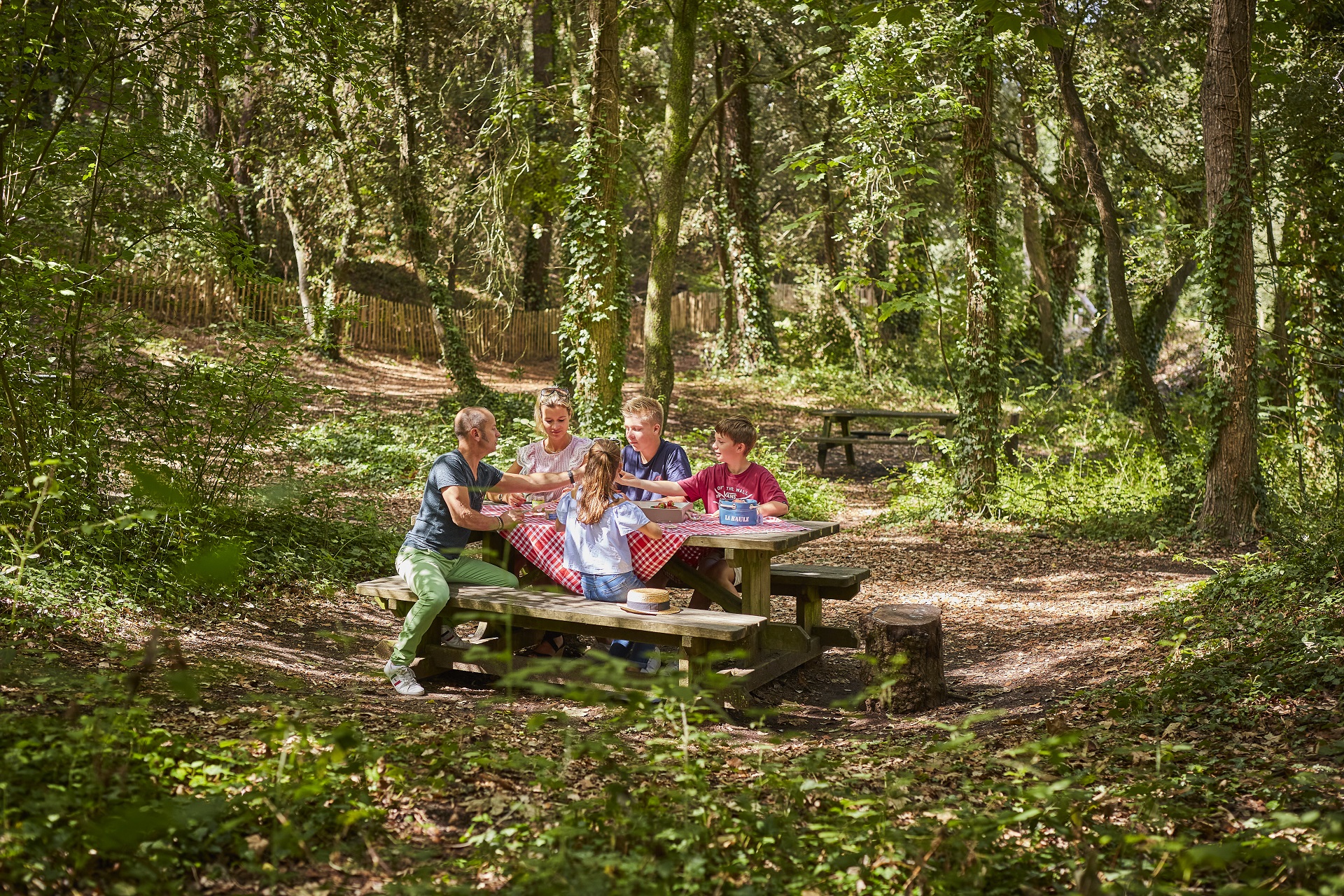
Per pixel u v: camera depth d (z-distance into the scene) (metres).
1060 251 24.36
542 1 21.20
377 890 2.74
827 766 3.91
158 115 7.23
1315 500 11.15
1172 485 11.70
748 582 5.79
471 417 5.64
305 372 21.00
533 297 32.34
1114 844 3.03
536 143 18.70
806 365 27.00
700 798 3.19
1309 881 2.61
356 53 7.88
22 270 6.17
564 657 6.28
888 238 20.67
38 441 6.11
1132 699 4.73
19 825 2.63
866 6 5.41
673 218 16.89
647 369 17.08
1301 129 12.36
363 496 10.75
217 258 7.83
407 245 20.81
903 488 13.88
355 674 5.72
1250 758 3.90
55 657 4.68
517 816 3.26
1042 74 16.36
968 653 7.00
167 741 3.54
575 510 5.64
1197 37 16.78
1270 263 12.58
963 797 3.58
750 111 25.86
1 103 6.57
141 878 2.55
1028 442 17.92
